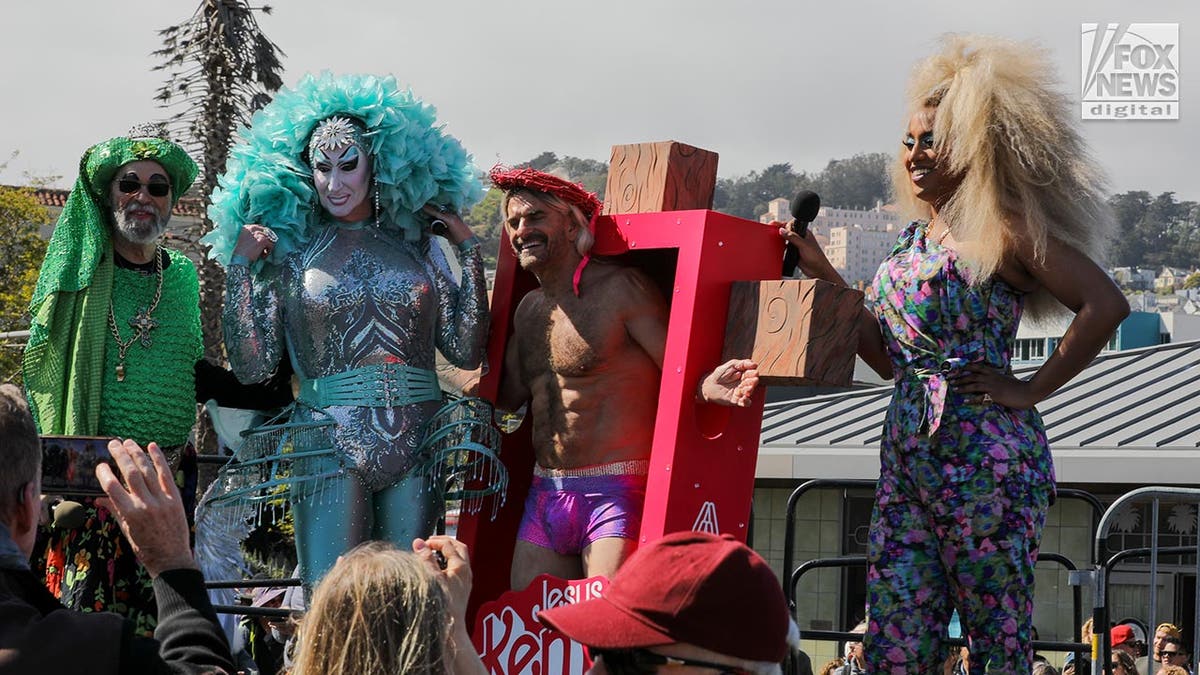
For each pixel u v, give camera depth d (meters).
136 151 4.68
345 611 2.57
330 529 4.27
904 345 4.08
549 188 4.29
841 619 13.17
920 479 4.01
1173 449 12.56
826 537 13.72
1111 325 3.88
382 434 4.28
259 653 7.05
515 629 4.32
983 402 3.96
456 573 3.12
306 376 4.40
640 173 4.47
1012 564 3.92
